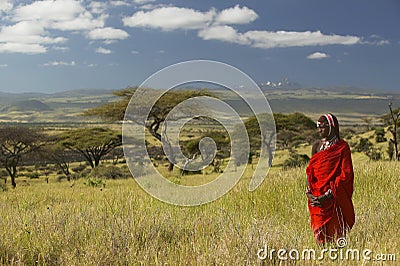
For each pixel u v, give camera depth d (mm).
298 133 50188
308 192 6188
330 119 6066
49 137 52062
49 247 5574
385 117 48906
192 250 5348
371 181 10375
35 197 12906
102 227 6254
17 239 5797
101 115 43625
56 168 59031
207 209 8617
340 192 5926
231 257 4902
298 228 6910
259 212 8492
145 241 5863
